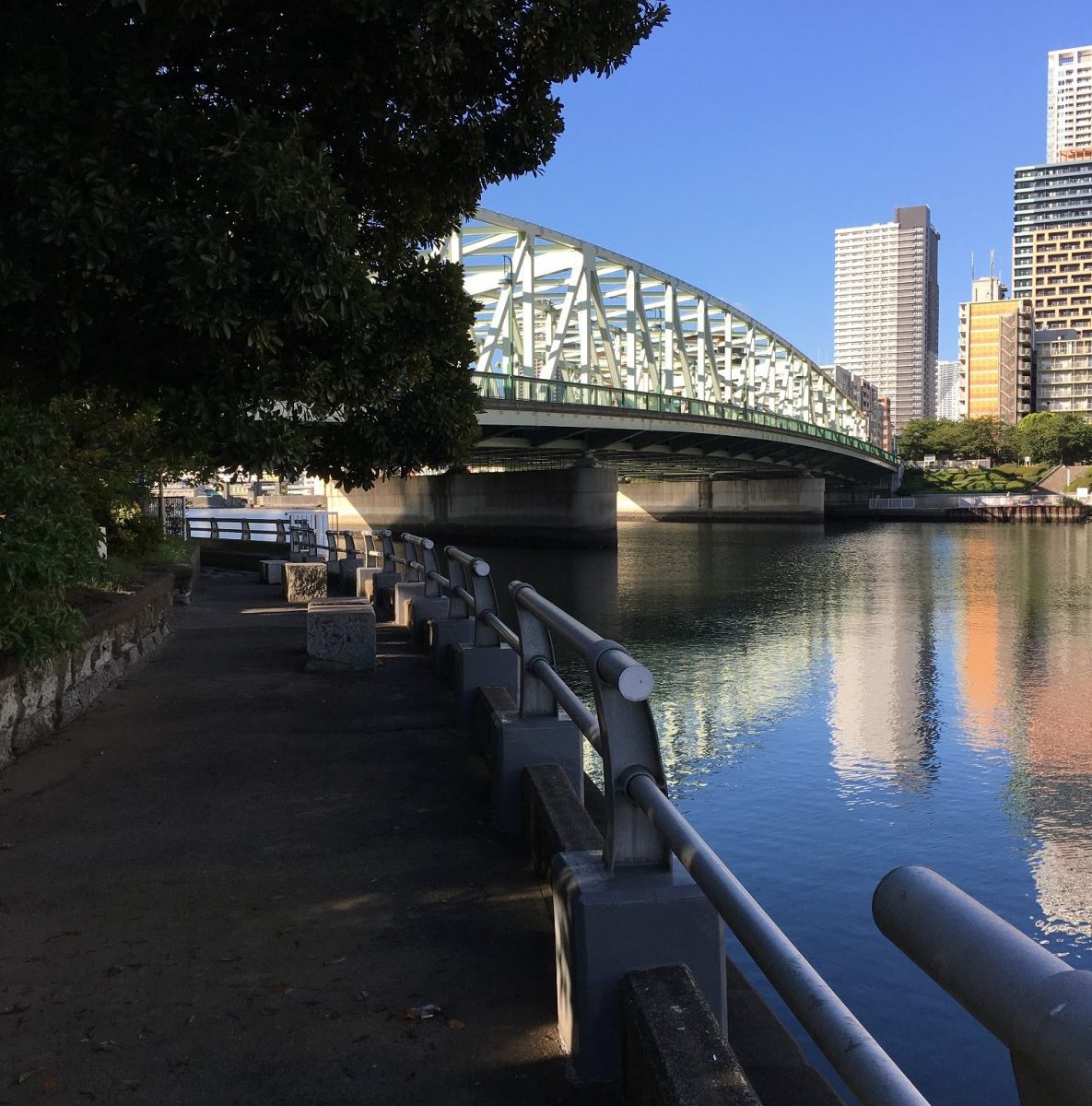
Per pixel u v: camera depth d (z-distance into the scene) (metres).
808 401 114.44
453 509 71.00
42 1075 2.55
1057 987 0.65
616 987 2.42
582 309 61.66
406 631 10.60
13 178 5.20
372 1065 2.57
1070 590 38.12
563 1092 2.42
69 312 5.46
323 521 32.12
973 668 21.41
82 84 5.35
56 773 5.36
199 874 3.92
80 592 8.55
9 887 3.79
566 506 63.69
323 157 5.65
